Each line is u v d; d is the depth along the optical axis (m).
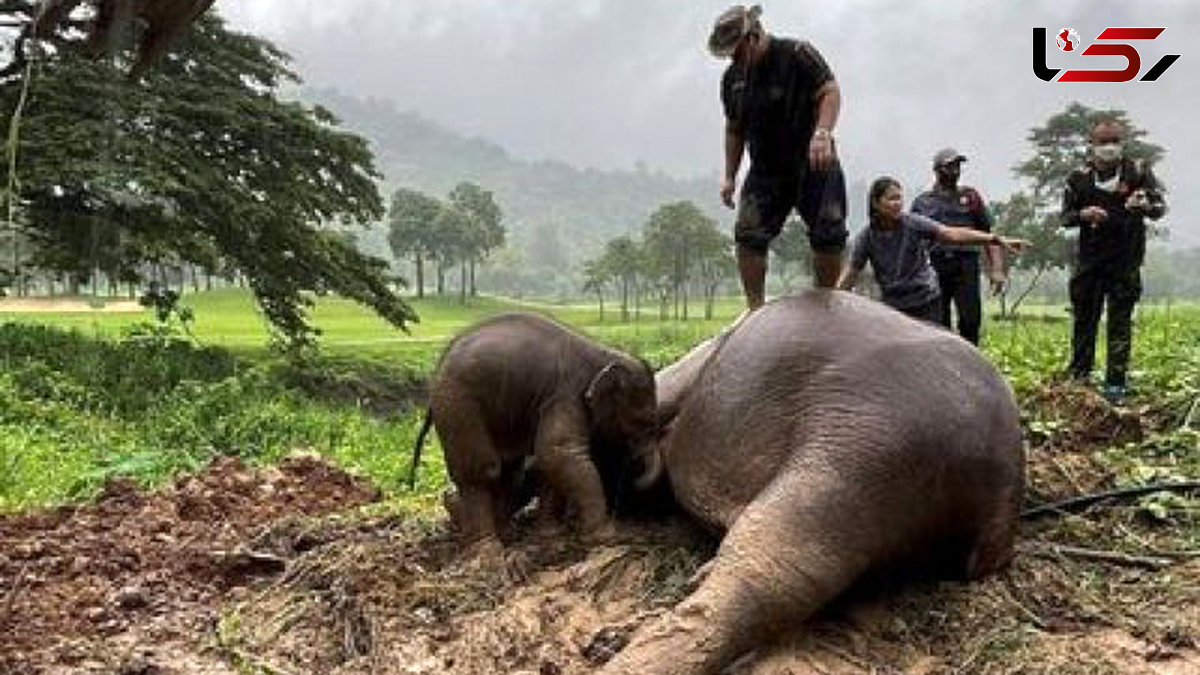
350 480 7.02
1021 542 4.25
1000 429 3.85
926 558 3.90
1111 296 7.41
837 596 3.69
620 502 4.61
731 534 3.64
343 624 4.21
